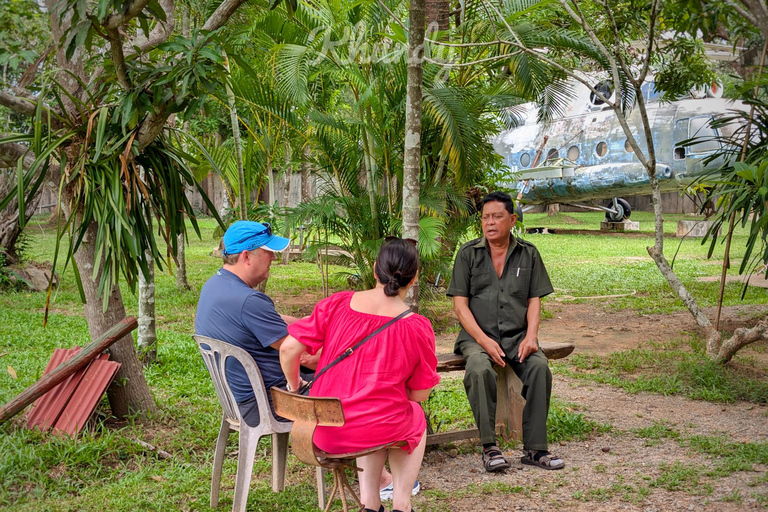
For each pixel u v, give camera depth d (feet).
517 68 27.17
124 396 17.07
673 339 28.55
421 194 28.48
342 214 30.60
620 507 12.94
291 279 44.98
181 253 39.65
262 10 26.30
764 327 21.56
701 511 12.67
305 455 10.07
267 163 32.91
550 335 30.09
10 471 13.50
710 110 58.49
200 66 13.93
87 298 16.80
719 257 56.85
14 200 39.83
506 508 12.98
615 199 82.48
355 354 10.30
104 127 14.60
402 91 26.86
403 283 10.51
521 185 75.87
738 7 12.79
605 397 20.63
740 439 16.65
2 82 15.42
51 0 15.61
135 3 13.34
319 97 29.96
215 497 12.76
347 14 26.66
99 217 14.64
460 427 17.80
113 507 12.57
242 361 11.98
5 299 36.04
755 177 20.21
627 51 32.35
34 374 20.89
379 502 10.84
